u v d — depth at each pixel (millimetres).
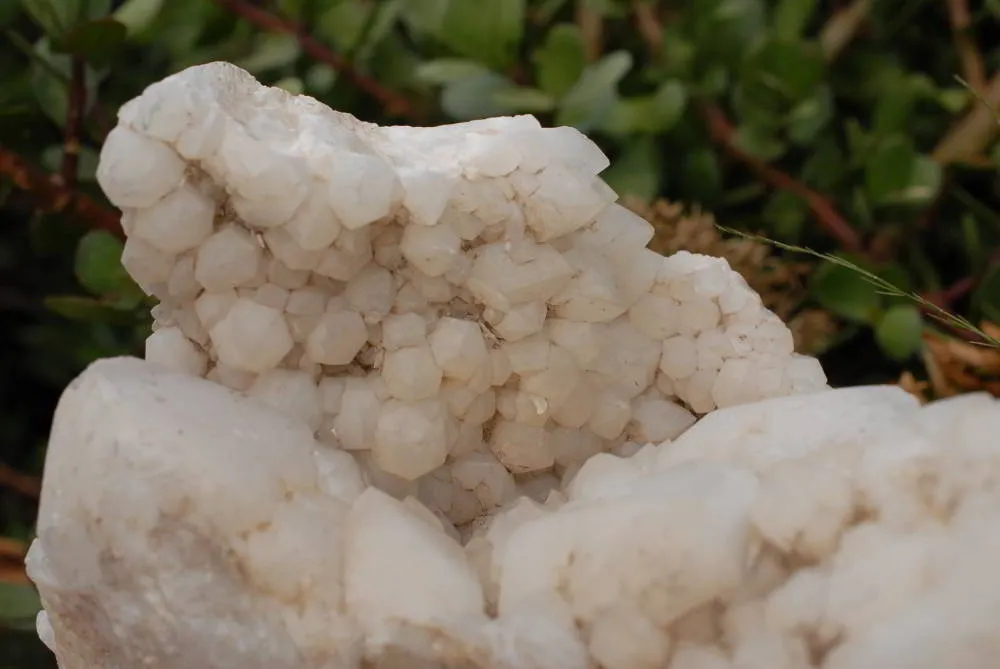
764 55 587
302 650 369
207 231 386
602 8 626
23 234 722
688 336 415
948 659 339
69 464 377
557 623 365
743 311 416
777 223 613
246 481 371
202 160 383
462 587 370
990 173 632
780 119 598
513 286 393
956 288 588
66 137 566
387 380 393
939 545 347
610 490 381
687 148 622
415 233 389
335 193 381
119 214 587
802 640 353
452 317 396
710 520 360
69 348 699
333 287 393
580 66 580
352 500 381
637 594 362
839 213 621
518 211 395
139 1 569
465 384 396
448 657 366
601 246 407
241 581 371
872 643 344
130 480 370
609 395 411
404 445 391
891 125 605
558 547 369
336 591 371
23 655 586
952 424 358
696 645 360
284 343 390
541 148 395
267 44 603
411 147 401
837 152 615
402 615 367
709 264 416
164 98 380
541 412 403
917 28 666
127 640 375
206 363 398
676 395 418
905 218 604
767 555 360
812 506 357
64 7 560
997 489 348
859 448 361
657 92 610
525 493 410
